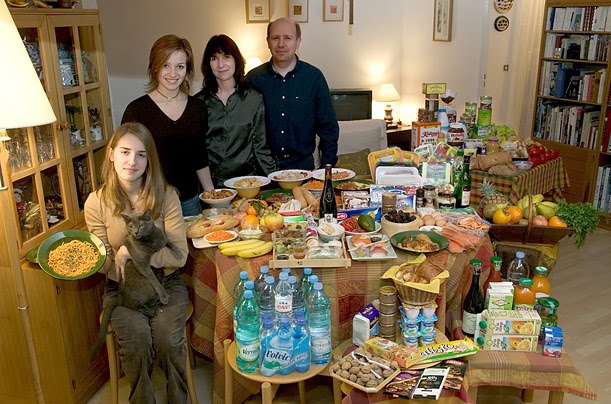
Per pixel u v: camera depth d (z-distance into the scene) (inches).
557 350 85.3
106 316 90.7
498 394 105.3
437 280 83.9
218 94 126.4
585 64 199.3
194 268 100.2
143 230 87.7
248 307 81.6
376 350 82.7
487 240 100.3
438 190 112.1
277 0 218.2
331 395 105.7
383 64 247.9
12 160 91.9
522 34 217.6
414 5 239.9
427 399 73.9
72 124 108.7
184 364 91.6
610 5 178.7
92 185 115.4
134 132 88.0
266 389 78.3
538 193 145.2
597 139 188.4
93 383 106.7
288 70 134.5
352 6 233.1
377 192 108.3
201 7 204.7
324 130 141.4
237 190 114.7
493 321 86.9
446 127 143.4
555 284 151.4
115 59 201.9
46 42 97.7
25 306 89.8
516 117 227.3
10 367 100.8
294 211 102.7
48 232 100.5
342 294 91.4
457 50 225.3
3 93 77.6
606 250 174.1
